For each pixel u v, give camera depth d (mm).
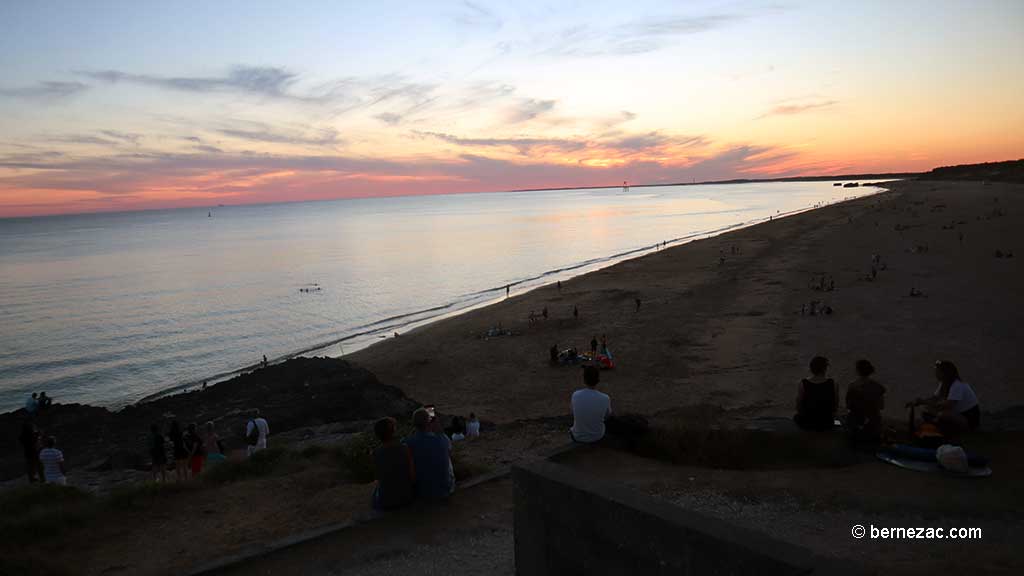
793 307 35688
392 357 33562
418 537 6176
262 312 56000
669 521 3273
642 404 21938
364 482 8703
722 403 21016
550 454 7945
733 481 6867
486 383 27422
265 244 140375
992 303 32250
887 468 7152
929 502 6047
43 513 7324
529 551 4285
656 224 148000
